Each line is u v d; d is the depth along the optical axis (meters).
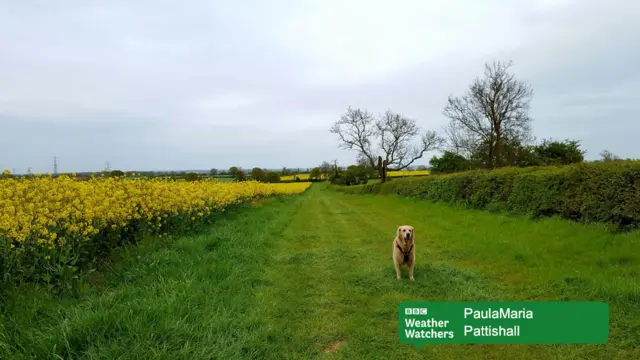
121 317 3.50
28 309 3.76
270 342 3.62
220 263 6.14
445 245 8.21
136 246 6.58
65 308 3.87
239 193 16.75
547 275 5.47
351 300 4.79
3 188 5.43
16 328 3.40
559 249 6.82
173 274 5.41
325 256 7.30
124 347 3.11
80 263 5.18
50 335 3.17
